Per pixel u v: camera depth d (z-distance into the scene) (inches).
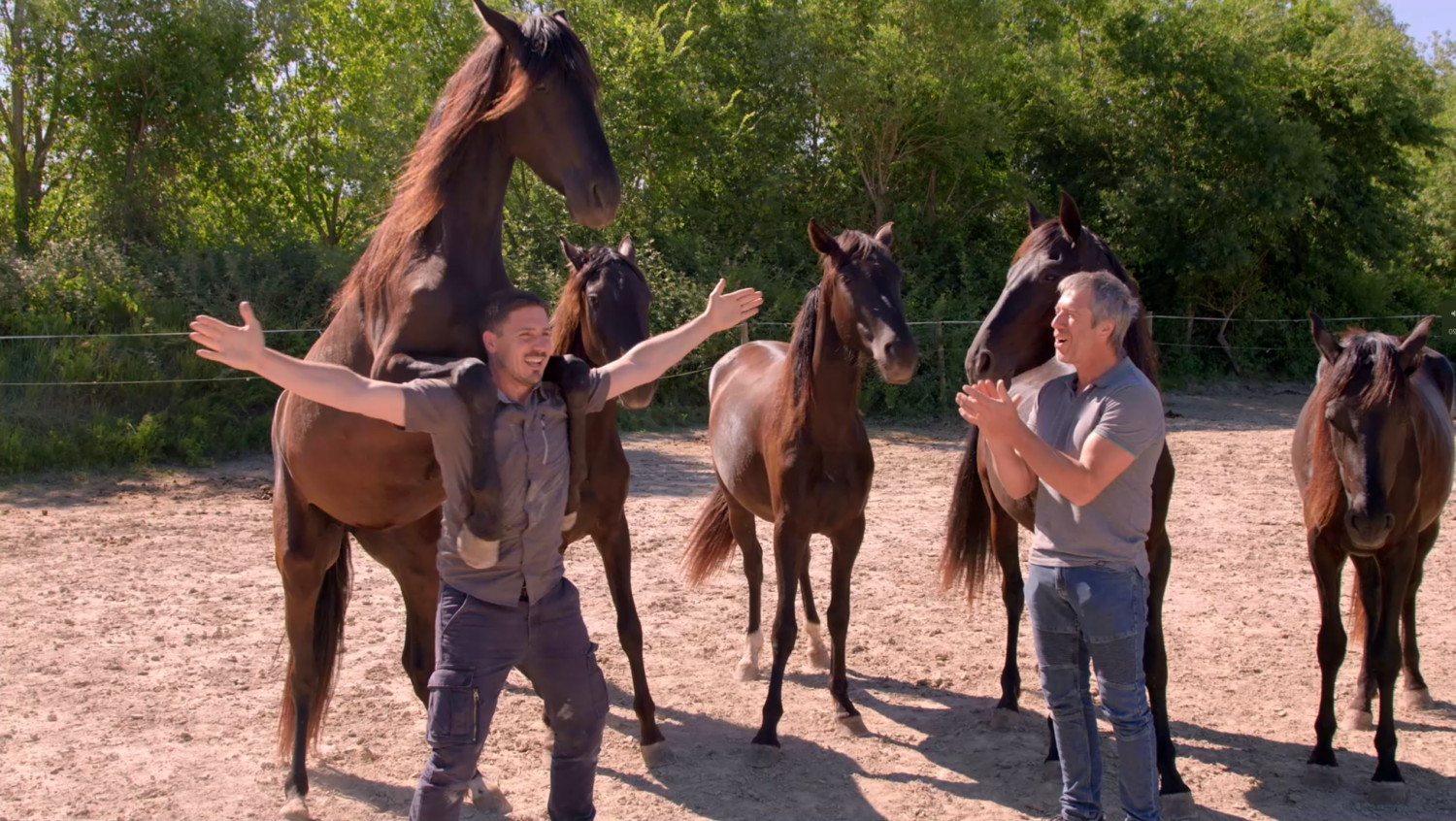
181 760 156.1
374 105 733.9
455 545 103.7
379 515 130.9
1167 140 832.9
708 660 209.9
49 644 206.1
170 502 358.9
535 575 104.5
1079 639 123.6
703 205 774.5
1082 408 119.7
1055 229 161.5
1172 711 181.9
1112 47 832.3
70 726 166.9
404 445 117.8
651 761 159.5
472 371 99.5
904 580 268.4
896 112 750.5
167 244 599.5
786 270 734.5
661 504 365.7
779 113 779.4
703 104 733.9
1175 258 807.1
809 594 208.7
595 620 233.8
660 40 704.4
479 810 142.3
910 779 155.3
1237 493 391.2
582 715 106.5
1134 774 117.4
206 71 593.0
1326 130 862.5
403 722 174.4
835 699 174.7
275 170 743.1
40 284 477.4
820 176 837.8
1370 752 165.9
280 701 181.3
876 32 755.4
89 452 412.8
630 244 185.3
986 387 114.2
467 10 680.4
